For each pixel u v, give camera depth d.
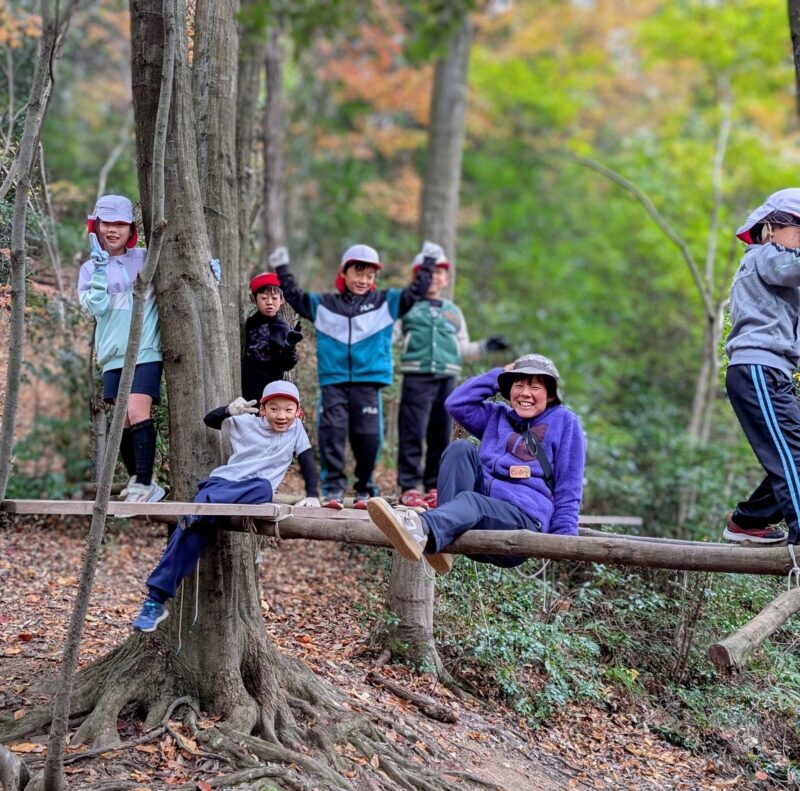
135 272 5.17
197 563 5.23
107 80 16.67
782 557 3.90
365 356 6.45
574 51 22.20
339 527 4.61
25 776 4.49
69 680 4.28
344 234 16.77
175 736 4.93
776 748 7.02
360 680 6.36
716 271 14.52
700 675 7.45
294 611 7.41
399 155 19.06
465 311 14.41
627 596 7.78
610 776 6.22
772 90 17.06
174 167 5.15
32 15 10.30
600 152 20.30
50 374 9.32
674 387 14.91
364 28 16.84
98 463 7.25
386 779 5.14
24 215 4.23
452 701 6.55
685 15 16.69
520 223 18.94
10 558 8.09
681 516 10.20
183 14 5.24
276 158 11.36
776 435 4.06
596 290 16.61
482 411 5.04
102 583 7.74
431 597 6.91
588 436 10.77
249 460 4.94
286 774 4.76
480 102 19.31
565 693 6.78
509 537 4.27
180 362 5.14
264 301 5.84
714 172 14.85
